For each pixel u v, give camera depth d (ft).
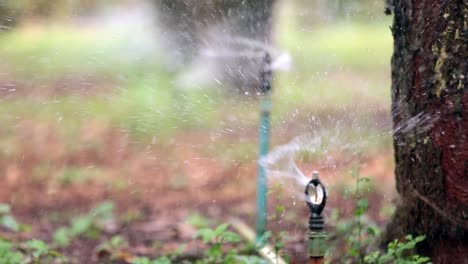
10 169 41.04
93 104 54.34
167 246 28.14
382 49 59.62
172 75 50.80
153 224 31.58
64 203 35.29
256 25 37.24
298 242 25.62
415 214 20.74
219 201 35.17
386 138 35.99
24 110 53.67
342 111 36.68
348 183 29.50
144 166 41.75
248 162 40.57
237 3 37.68
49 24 63.77
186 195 36.42
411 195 20.74
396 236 21.38
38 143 46.91
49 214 33.32
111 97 55.11
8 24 62.08
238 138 42.70
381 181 34.27
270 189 26.53
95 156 44.19
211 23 41.68
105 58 60.39
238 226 29.37
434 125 19.97
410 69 20.27
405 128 20.58
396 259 20.27
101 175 39.99
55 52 62.90
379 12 49.14
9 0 60.03
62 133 48.88
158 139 45.75
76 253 27.63
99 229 30.94
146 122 48.88
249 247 25.99
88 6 64.85
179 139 45.29
